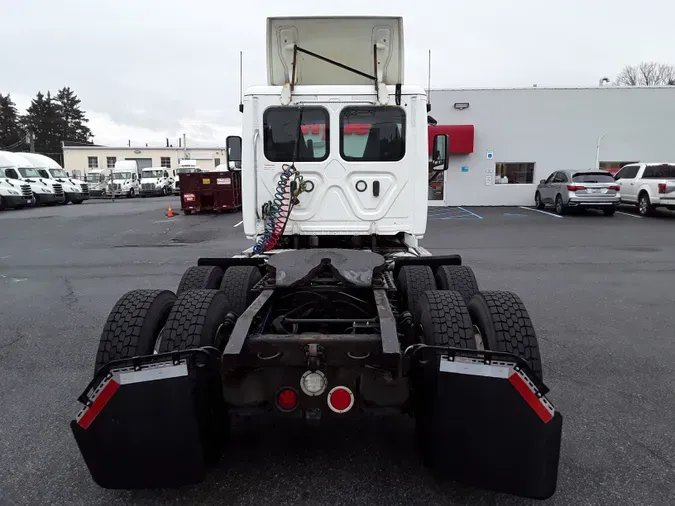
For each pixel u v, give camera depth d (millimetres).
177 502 2930
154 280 9188
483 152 23969
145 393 2572
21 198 27109
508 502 2896
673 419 3842
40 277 9602
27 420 3938
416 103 5254
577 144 23781
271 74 5719
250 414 2922
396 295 4305
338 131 5270
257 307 3137
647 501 2893
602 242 13227
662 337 5730
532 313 6762
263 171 5336
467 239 14008
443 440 2689
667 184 18047
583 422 3805
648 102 23344
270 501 2924
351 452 3424
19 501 2947
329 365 2732
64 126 89375
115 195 41562
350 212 5371
